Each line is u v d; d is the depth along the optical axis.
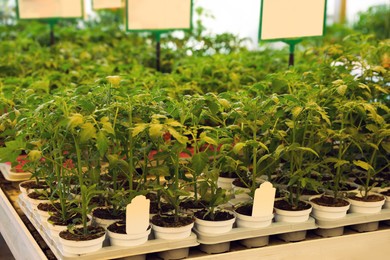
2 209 1.53
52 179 1.30
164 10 2.25
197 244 1.20
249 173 1.43
